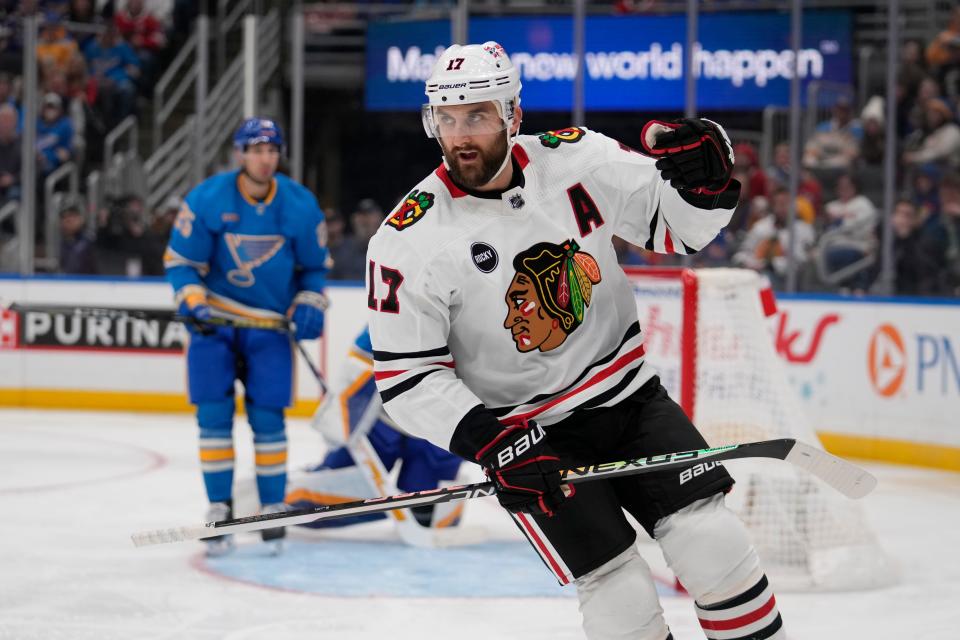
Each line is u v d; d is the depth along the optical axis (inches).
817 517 426.0
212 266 453.7
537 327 216.2
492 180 212.7
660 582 420.5
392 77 1063.6
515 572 434.6
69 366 949.2
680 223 218.8
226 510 450.0
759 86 999.0
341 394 471.5
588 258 219.3
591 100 1021.8
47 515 530.6
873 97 991.6
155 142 1106.1
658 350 597.6
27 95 940.6
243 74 1114.7
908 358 713.0
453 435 208.4
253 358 448.5
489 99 204.2
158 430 832.9
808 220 940.0
